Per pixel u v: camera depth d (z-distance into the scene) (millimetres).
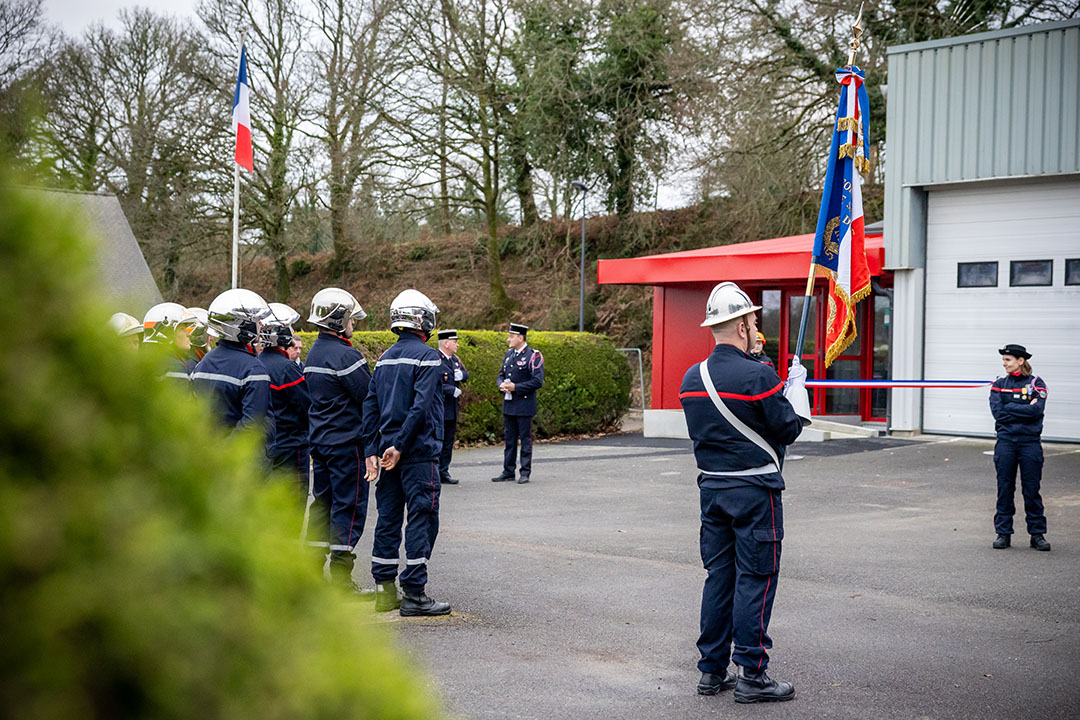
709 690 4648
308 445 6945
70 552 832
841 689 4730
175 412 944
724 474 4711
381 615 6082
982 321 16750
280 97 28984
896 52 17203
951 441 16250
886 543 8500
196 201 28906
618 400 20172
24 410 819
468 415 17453
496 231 33562
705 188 28312
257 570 972
